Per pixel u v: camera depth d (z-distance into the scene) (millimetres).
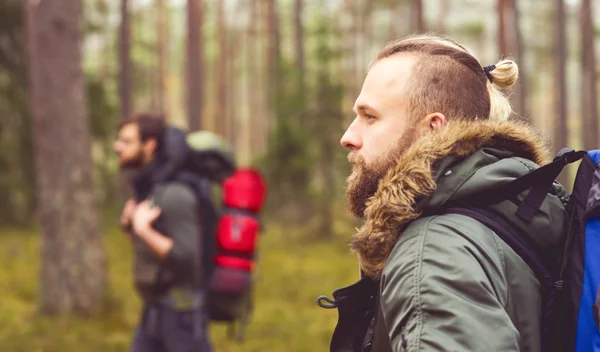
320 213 16844
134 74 41656
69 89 7785
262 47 40250
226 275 3309
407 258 995
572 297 1025
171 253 3215
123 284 10141
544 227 1043
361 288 1189
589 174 1069
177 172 3336
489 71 1197
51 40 7734
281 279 10875
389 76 1140
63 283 7750
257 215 3428
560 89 27141
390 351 1072
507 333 923
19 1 18234
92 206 7922
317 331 7391
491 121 1098
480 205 1046
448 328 921
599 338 987
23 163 18406
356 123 1181
